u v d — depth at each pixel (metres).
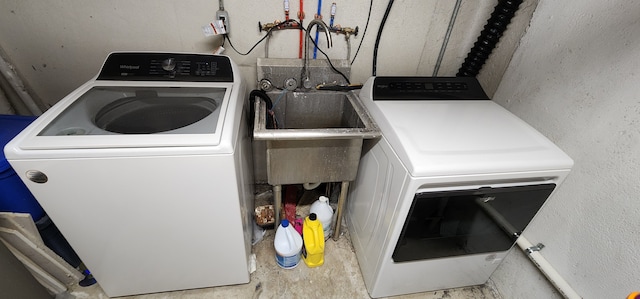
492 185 1.07
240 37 1.56
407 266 1.32
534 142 1.12
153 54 1.36
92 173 0.92
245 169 1.43
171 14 1.44
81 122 0.99
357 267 1.68
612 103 1.01
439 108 1.37
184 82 1.32
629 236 0.97
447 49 1.76
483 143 1.09
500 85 1.55
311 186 1.71
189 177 0.99
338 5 1.52
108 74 1.29
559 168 1.04
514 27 1.47
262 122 1.21
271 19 1.52
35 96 1.61
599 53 1.05
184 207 1.08
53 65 1.52
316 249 1.57
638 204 0.94
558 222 1.22
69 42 1.46
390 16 1.59
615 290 1.02
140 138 0.90
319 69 1.60
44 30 1.41
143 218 1.09
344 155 1.34
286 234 1.54
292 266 1.64
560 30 1.20
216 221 1.16
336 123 1.71
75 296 1.43
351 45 1.66
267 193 2.15
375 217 1.36
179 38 1.52
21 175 0.88
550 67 1.25
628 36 0.96
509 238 1.29
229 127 1.00
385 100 1.43
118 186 0.97
